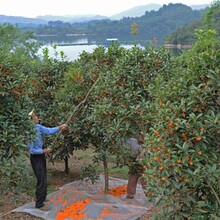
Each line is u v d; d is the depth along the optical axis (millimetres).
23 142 5449
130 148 7172
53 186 8883
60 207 6996
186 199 3789
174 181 3732
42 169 7031
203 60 3854
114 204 7016
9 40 34406
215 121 3621
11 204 7543
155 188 3896
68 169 10055
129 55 6773
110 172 9969
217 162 3824
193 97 3785
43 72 9562
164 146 3756
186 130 3682
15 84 5352
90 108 7668
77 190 7672
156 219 4176
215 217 3746
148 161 4098
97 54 8477
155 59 6707
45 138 8492
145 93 6516
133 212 6754
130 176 7504
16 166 5270
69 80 8320
